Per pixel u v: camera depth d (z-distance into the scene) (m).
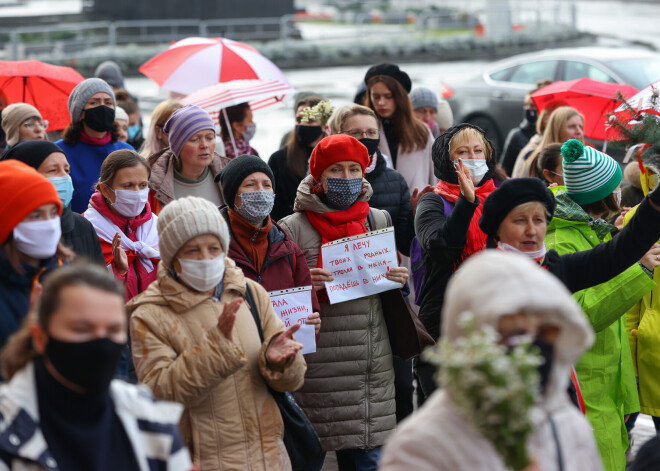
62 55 31.36
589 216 5.30
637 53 14.81
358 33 37.88
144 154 7.21
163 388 3.89
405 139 7.83
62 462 2.80
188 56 9.08
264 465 4.09
